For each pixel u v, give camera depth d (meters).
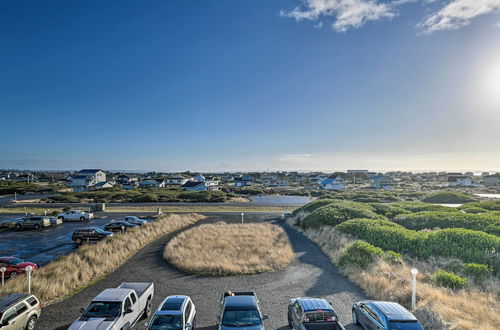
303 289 16.64
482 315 11.88
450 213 34.53
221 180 191.62
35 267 19.70
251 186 151.75
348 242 26.20
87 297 15.16
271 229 37.97
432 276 16.73
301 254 25.62
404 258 21.64
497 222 29.00
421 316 12.14
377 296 15.12
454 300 13.34
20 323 11.05
